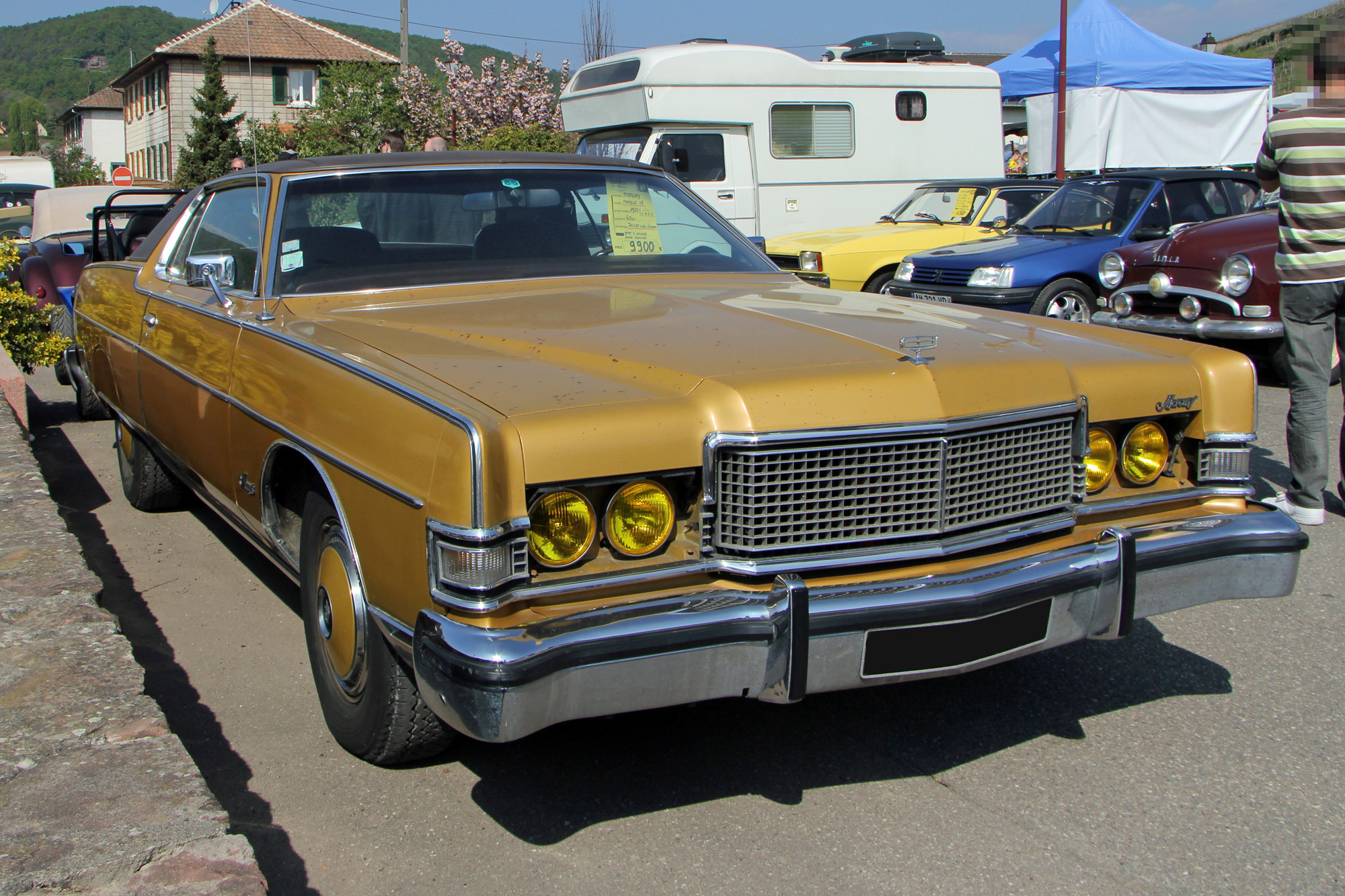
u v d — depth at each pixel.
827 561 2.38
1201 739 3.03
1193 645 3.67
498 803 2.67
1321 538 4.76
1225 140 15.98
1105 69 15.36
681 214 4.00
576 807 2.66
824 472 2.38
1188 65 15.52
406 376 2.52
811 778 2.81
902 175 12.88
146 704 2.55
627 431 2.24
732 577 2.35
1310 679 3.40
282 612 3.93
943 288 9.15
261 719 3.10
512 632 2.10
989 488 2.56
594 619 2.16
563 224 3.76
